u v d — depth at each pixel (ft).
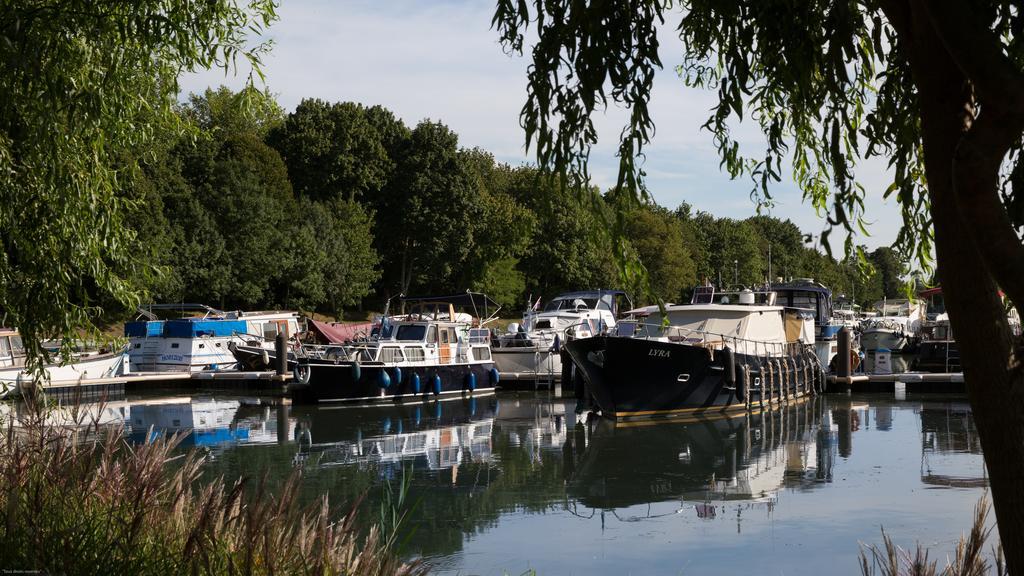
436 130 216.33
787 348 93.56
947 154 11.50
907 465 53.93
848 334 101.04
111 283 28.63
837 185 12.78
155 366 110.11
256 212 171.42
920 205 17.11
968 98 11.52
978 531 13.82
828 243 11.60
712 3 15.11
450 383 101.04
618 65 14.92
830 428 72.43
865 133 16.55
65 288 27.58
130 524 15.47
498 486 49.57
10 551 14.70
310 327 126.52
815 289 123.75
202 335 111.34
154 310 158.92
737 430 72.54
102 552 15.12
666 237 255.50
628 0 14.98
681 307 86.07
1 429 18.48
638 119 15.20
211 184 170.71
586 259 218.59
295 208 186.60
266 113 31.42
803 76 14.14
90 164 27.78
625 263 15.79
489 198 228.02
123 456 18.52
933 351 112.16
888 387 99.86
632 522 40.55
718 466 55.98
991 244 9.81
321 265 182.50
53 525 15.55
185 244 158.20
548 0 15.40
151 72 28.96
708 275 301.84
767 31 14.30
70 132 26.03
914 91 15.56
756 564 33.50
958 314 11.50
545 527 39.65
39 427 17.81
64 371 91.97
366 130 214.07
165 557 15.46
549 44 15.08
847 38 13.32
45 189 26.37
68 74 25.52
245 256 169.07
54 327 27.94
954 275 11.47
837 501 44.06
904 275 17.39
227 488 42.78
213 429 73.31
